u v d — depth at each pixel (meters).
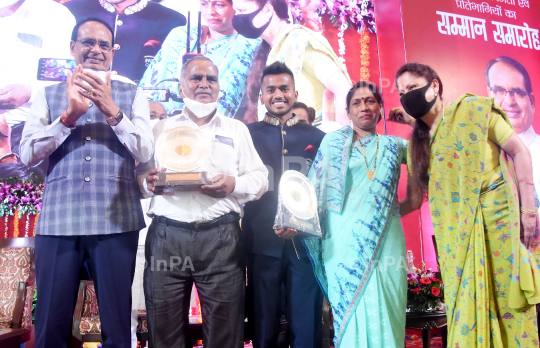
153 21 4.24
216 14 4.39
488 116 2.15
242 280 2.06
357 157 2.37
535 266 2.04
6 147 3.93
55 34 4.12
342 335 2.10
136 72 4.14
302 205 2.13
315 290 2.29
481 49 5.42
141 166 2.33
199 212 2.00
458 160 2.17
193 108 2.23
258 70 4.45
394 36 5.03
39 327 1.83
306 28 4.69
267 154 2.50
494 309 2.05
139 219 2.04
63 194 1.92
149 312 1.97
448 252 2.13
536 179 5.37
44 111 2.03
